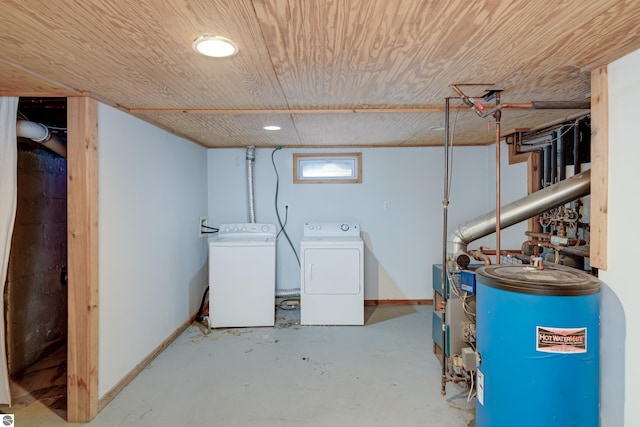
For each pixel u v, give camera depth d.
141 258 2.67
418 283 4.33
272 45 1.42
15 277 2.58
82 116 2.04
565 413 1.47
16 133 2.16
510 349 1.54
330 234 4.12
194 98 2.20
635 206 1.47
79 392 2.03
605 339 1.61
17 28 1.27
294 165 4.31
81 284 2.05
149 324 2.79
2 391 2.14
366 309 4.15
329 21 1.23
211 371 2.64
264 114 2.62
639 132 1.45
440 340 2.72
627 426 1.52
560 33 1.33
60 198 3.08
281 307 4.21
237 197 4.34
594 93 1.66
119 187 2.37
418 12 1.17
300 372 2.62
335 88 2.02
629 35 1.35
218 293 3.54
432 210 4.29
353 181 4.30
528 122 2.95
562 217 2.66
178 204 3.40
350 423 2.01
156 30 1.29
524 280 1.55
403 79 1.86
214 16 1.19
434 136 3.63
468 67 1.69
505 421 1.56
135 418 2.06
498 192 2.12
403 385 2.42
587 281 1.54
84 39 1.36
